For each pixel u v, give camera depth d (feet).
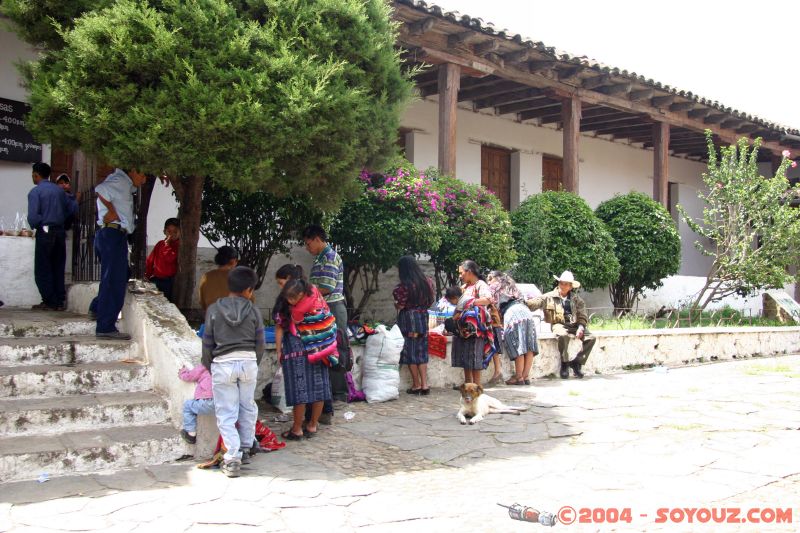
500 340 27.96
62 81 17.57
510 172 54.39
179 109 17.53
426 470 16.17
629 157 62.95
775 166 63.52
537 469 16.22
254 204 26.21
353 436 19.36
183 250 24.31
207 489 14.40
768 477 15.42
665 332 37.01
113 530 12.02
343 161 19.90
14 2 18.65
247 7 19.56
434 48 37.06
